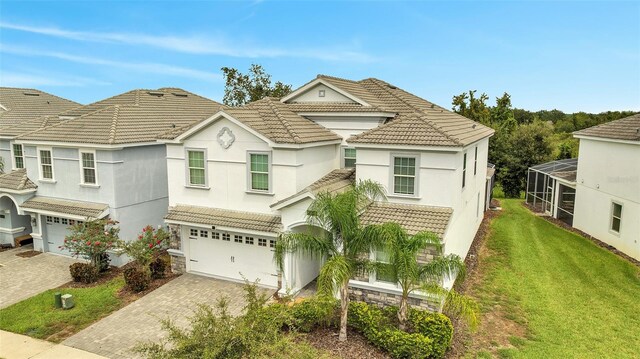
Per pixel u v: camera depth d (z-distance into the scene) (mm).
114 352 12992
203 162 18219
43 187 22297
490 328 13594
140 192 21391
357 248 12391
